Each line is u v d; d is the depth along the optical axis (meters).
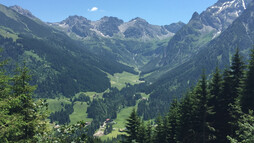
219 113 33.88
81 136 12.09
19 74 18.02
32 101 16.77
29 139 13.83
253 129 15.95
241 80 30.81
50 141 12.68
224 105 33.03
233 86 33.38
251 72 28.89
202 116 32.75
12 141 13.38
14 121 13.04
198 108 33.00
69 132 11.88
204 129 32.38
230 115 31.70
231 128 31.69
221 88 34.12
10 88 17.05
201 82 33.00
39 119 15.85
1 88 16.64
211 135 33.12
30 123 15.09
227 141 32.31
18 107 16.14
